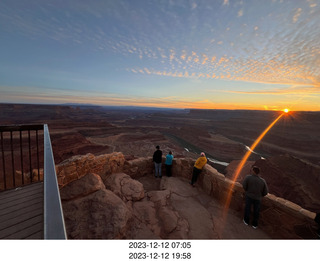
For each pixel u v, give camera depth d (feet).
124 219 12.00
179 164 23.17
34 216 8.64
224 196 16.79
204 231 12.85
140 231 12.15
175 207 15.58
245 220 14.02
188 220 13.88
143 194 17.12
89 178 16.19
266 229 13.48
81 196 14.15
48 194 4.93
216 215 15.06
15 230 7.59
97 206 12.89
